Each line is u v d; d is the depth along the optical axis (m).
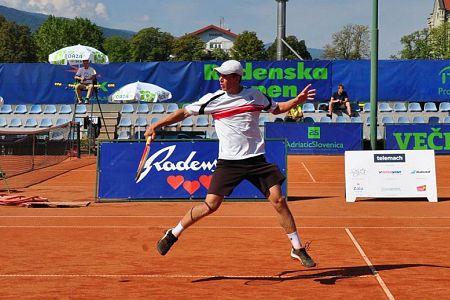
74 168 22.44
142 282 6.81
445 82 27.48
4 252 8.51
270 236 9.73
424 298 6.14
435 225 10.92
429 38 74.62
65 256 8.23
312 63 27.53
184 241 9.31
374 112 19.42
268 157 14.45
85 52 26.73
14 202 13.69
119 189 14.37
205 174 14.33
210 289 6.51
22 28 115.62
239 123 6.63
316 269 7.41
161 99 26.52
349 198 14.39
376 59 19.34
